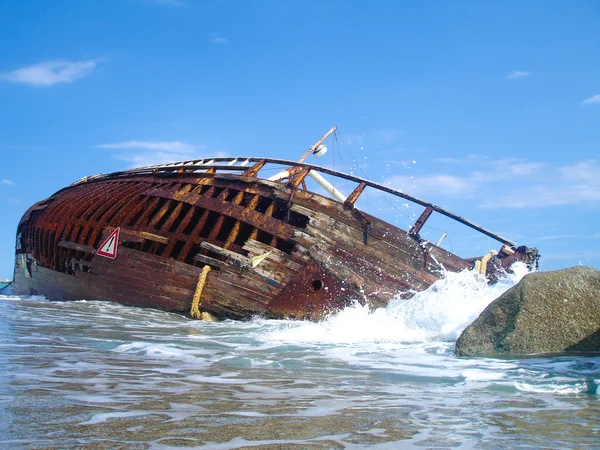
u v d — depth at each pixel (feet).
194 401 12.91
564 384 16.87
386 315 38.99
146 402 12.53
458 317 34.14
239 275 47.85
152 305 50.80
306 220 56.49
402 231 48.32
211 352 24.38
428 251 47.37
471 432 10.71
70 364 18.25
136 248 57.47
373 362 22.35
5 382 14.28
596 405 13.78
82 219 63.67
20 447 8.60
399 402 13.89
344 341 30.50
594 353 22.89
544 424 11.49
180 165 64.49
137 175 69.56
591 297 24.02
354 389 15.88
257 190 54.44
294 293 46.83
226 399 13.37
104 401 12.42
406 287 46.14
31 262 79.41
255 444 9.30
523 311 24.04
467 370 19.98
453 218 49.16
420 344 29.09
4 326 30.83
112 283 54.95
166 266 51.29
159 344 26.07
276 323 42.73
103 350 22.98
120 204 61.72
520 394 15.38
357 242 48.11
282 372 19.17
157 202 59.06
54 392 13.23
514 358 22.61
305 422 11.14
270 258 47.88
